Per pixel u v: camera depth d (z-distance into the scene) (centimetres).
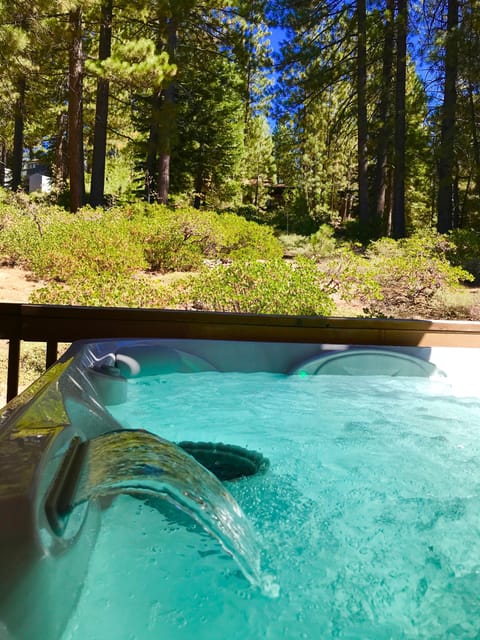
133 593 112
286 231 1460
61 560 99
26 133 2202
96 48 1680
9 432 138
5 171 2288
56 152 2089
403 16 1386
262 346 322
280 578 129
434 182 2134
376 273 797
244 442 224
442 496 179
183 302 622
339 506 170
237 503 158
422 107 1700
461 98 1472
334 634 110
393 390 309
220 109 1962
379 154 1588
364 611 118
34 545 92
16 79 1352
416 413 269
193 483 132
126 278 720
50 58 1473
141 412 257
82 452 144
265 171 2934
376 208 1598
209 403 275
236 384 306
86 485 120
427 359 327
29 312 291
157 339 307
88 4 1161
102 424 194
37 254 773
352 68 1561
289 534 151
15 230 862
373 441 229
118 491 116
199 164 2009
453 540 151
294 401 283
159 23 1466
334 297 791
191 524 139
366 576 132
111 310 300
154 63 1166
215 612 111
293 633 109
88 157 2422
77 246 784
